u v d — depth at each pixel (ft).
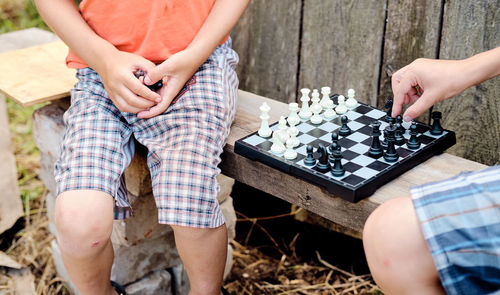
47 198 7.64
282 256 8.11
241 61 8.26
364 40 6.98
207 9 5.77
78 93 5.71
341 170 4.58
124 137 5.51
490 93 6.22
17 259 8.21
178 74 5.33
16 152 10.30
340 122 5.63
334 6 7.06
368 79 7.14
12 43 8.40
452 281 3.45
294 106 5.50
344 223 4.72
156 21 5.57
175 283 7.42
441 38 6.40
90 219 4.90
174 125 5.34
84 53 5.52
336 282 7.57
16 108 11.44
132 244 6.51
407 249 3.61
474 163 5.01
